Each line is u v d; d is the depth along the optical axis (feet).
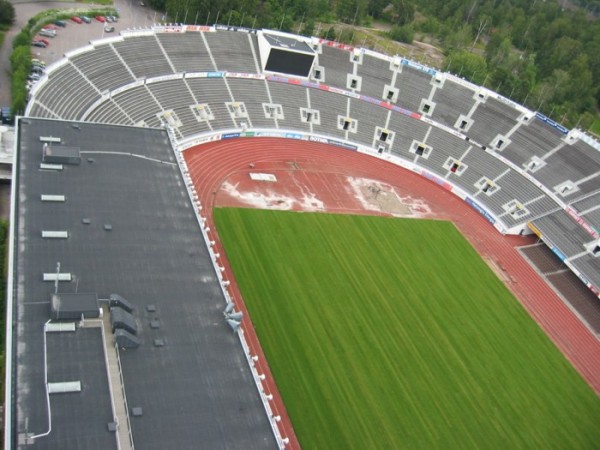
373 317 223.10
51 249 165.48
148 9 461.37
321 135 346.95
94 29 394.11
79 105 260.42
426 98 377.30
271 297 216.95
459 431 185.57
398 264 261.44
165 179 214.69
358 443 171.53
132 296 159.94
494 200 332.80
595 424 206.69
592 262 291.58
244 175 293.23
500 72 488.85
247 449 131.85
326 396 183.62
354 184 318.45
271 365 188.44
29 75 293.23
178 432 129.29
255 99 339.98
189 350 150.61
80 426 121.90
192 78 324.19
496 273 280.51
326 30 517.96
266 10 475.31
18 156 196.65
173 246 184.34
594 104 535.19
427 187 340.80
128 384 135.64
